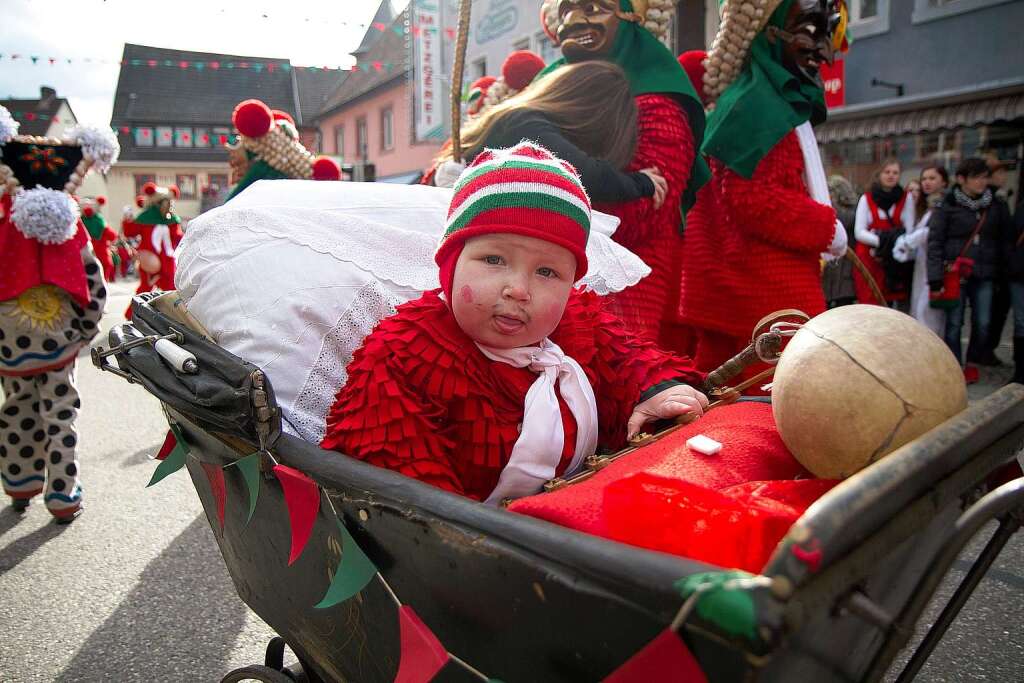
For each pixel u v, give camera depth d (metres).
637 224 2.28
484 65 11.29
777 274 2.61
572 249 1.27
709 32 8.30
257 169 4.50
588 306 1.55
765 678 0.71
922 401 1.01
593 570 0.75
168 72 33.84
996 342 5.78
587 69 2.27
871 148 10.06
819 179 2.71
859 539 0.71
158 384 1.41
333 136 24.70
